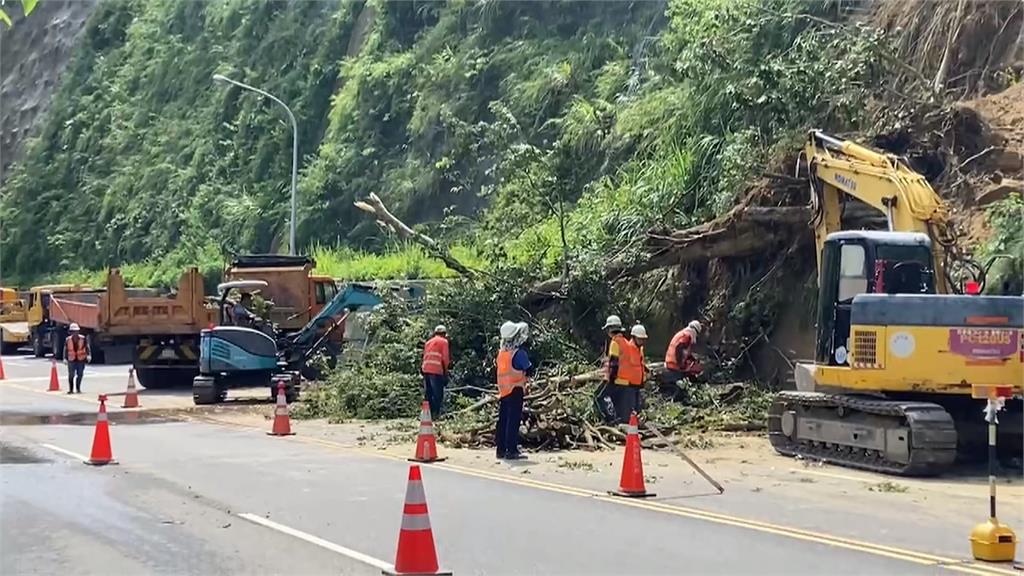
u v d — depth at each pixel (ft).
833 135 70.49
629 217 80.28
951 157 66.44
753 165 72.43
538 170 92.22
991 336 43.21
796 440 47.98
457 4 149.79
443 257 73.61
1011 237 56.90
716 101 82.64
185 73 202.59
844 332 47.14
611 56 121.90
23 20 251.39
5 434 56.18
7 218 214.48
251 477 41.98
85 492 38.63
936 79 74.49
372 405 63.26
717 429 55.57
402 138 147.02
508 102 127.03
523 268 72.74
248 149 174.29
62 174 214.07
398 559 26.68
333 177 149.07
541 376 63.52
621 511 34.76
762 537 30.73
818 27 83.61
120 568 27.61
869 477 42.32
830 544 29.78
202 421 63.05
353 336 78.74
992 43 74.18
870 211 61.26
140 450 49.98
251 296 84.07
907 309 43.80
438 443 52.49
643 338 55.26
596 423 53.36
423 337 67.36
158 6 223.92
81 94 225.56
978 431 45.85
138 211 185.68
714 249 69.77
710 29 85.25
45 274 201.57
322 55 171.53
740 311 68.59
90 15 238.89
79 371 83.76
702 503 36.24
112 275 87.76
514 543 29.96
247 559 28.45
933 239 48.57
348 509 35.27
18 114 239.50
